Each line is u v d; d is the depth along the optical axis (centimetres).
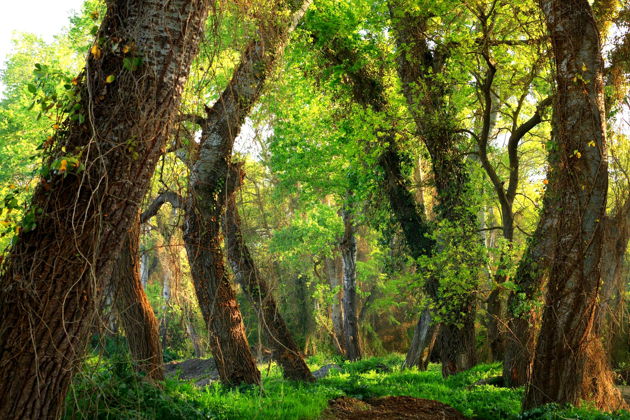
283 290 2945
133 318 895
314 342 3481
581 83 934
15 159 1861
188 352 2828
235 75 816
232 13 633
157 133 430
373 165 1822
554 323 956
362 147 1792
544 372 965
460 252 1455
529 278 1316
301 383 1226
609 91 1149
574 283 941
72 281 400
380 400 1104
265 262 922
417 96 1633
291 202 2531
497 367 1590
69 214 401
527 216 2250
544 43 1215
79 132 413
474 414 1056
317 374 1977
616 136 1124
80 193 404
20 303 392
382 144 1770
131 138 413
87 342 427
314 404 973
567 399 953
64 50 1792
